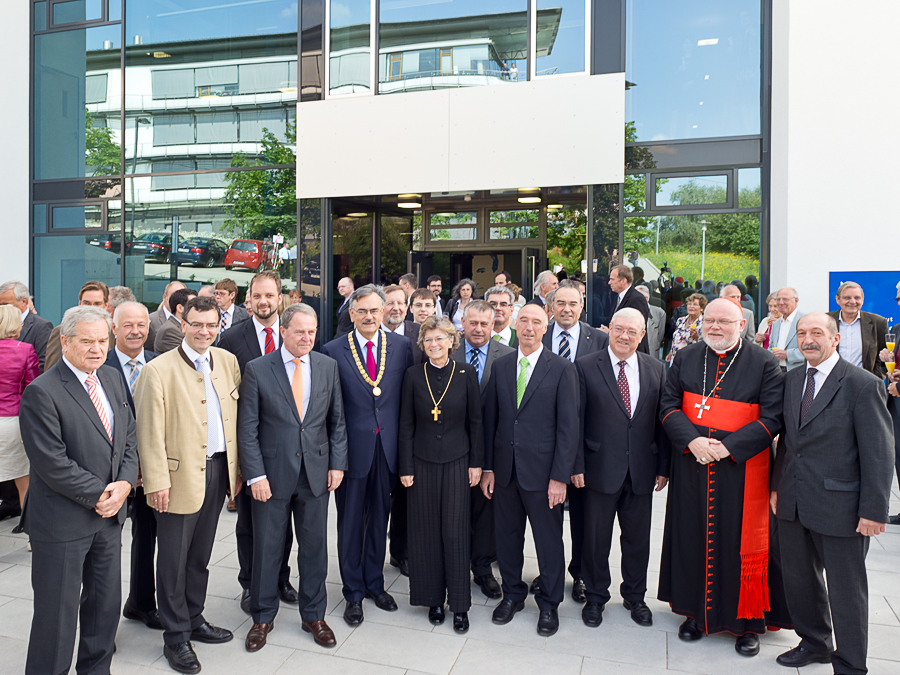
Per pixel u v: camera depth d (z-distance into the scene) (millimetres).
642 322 3459
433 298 5027
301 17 8438
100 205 9609
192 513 3057
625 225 7469
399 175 8016
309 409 3301
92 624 2842
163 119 9234
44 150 9875
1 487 5051
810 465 2947
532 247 9219
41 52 9828
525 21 7625
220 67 8922
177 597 3023
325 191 8320
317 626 3275
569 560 4414
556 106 7469
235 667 3016
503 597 3596
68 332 2674
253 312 4125
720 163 7238
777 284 6922
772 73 7059
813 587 3027
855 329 5457
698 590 3277
